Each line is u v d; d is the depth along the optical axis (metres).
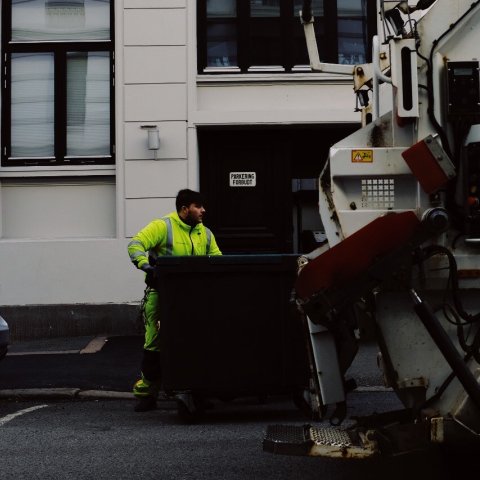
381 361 4.68
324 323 4.43
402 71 4.52
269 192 13.98
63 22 14.02
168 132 13.55
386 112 5.11
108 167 13.80
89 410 8.12
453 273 4.42
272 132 14.00
